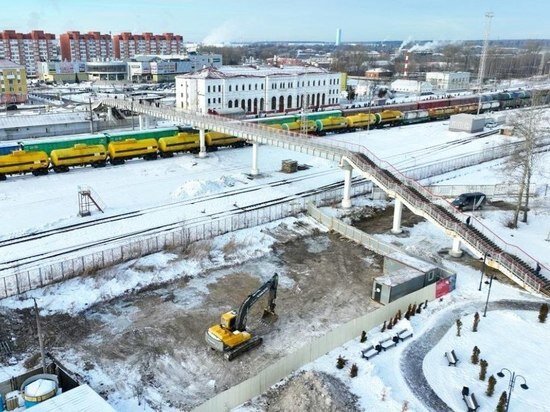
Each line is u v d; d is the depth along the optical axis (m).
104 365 28.70
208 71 110.00
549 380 27.56
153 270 40.06
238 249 44.81
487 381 27.34
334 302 36.94
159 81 198.88
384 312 32.50
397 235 50.06
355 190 61.38
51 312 33.97
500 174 71.44
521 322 33.47
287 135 60.38
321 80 129.00
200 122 74.56
